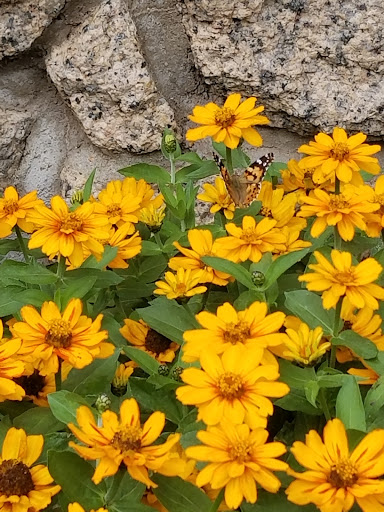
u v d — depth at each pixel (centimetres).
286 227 34
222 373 23
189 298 30
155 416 22
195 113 35
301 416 28
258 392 23
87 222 30
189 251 32
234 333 25
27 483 23
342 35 41
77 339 26
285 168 41
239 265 30
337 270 26
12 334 31
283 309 32
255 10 41
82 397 27
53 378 29
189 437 25
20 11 41
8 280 34
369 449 22
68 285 30
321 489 21
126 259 35
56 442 26
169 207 37
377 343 29
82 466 23
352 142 33
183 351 27
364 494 20
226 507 24
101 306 34
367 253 39
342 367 30
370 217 32
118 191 36
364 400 27
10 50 41
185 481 24
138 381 28
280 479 25
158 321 30
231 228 31
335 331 28
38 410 27
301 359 25
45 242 29
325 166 33
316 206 31
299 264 36
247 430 21
